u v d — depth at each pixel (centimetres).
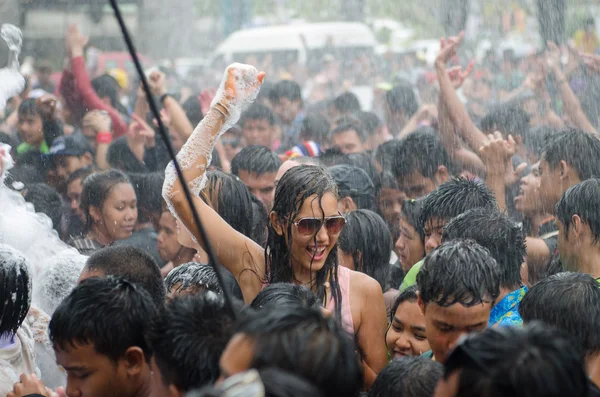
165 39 1616
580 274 311
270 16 2027
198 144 352
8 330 326
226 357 190
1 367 321
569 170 484
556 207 397
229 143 896
